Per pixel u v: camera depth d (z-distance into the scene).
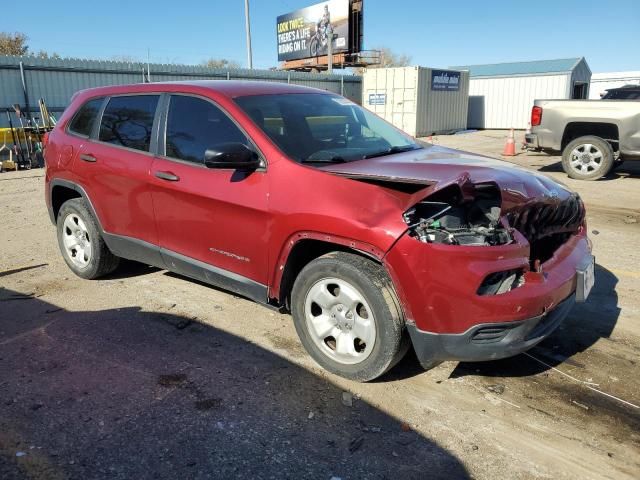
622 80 34.44
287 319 4.22
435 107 25.45
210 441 2.77
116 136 4.59
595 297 4.63
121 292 4.79
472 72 29.94
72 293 4.77
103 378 3.37
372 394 3.20
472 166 3.41
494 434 2.85
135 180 4.27
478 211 3.03
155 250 4.29
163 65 21.02
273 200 3.38
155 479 2.51
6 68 16.58
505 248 2.87
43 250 6.15
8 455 2.66
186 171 3.92
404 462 2.64
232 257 3.72
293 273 3.54
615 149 10.62
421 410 3.05
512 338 2.90
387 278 3.02
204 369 3.48
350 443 2.77
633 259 5.64
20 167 14.49
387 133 4.43
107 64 19.09
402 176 3.15
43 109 16.20
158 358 3.62
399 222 2.89
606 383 3.33
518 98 27.91
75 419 2.95
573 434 2.85
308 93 4.44
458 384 3.31
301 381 3.33
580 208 3.83
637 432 2.87
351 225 3.01
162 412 3.02
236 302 4.55
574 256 3.42
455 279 2.80
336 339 3.31
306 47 43.16
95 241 4.84
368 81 25.41
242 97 3.93
